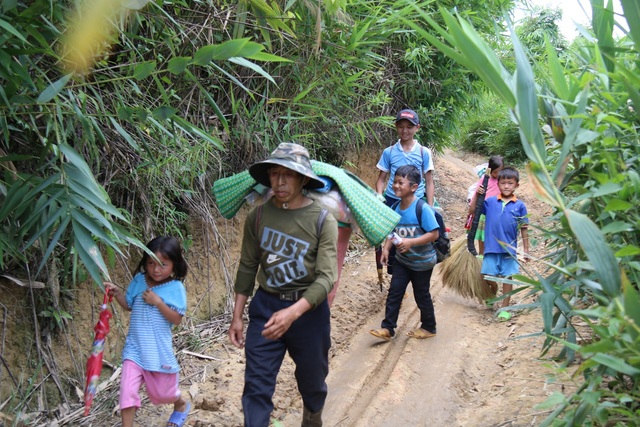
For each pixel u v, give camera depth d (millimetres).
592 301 3566
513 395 4000
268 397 3059
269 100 4641
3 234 2871
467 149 18406
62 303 3951
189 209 5207
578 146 2551
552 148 3170
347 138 6812
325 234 3061
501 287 6613
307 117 5258
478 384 4438
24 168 3436
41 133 3332
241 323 3260
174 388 3484
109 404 3801
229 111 5242
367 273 6902
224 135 5281
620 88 2721
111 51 3641
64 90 2973
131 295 3484
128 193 4371
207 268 5266
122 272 4426
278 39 4773
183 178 4730
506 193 5863
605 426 2529
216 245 5469
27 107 2953
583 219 1882
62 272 3881
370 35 4992
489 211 5926
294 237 3072
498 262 5863
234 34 3799
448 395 4219
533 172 1990
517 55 2047
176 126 4277
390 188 6242
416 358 4840
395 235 4840
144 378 3404
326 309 3188
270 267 3115
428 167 6164
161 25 3555
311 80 5121
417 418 3955
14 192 2641
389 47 7055
